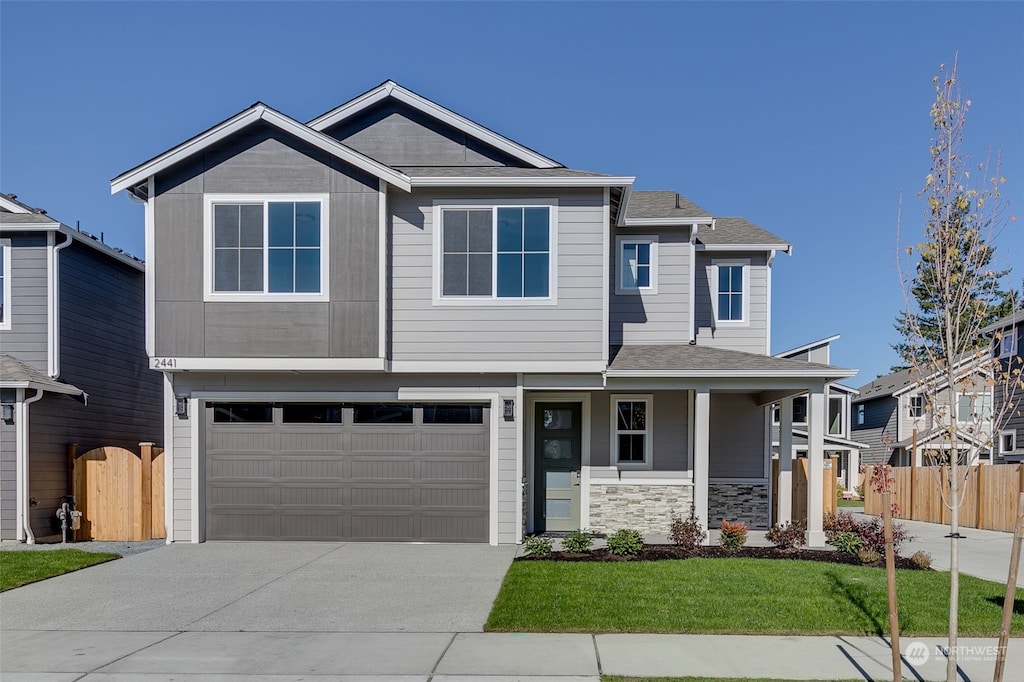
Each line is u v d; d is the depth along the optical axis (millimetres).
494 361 11891
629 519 13500
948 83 5672
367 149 14070
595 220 11914
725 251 15594
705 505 11648
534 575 9297
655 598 8109
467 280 11922
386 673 5949
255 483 12312
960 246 5629
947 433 6242
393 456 12281
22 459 12484
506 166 13898
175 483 12219
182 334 11562
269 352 11523
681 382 11750
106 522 12938
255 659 6328
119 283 16047
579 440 13781
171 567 10266
